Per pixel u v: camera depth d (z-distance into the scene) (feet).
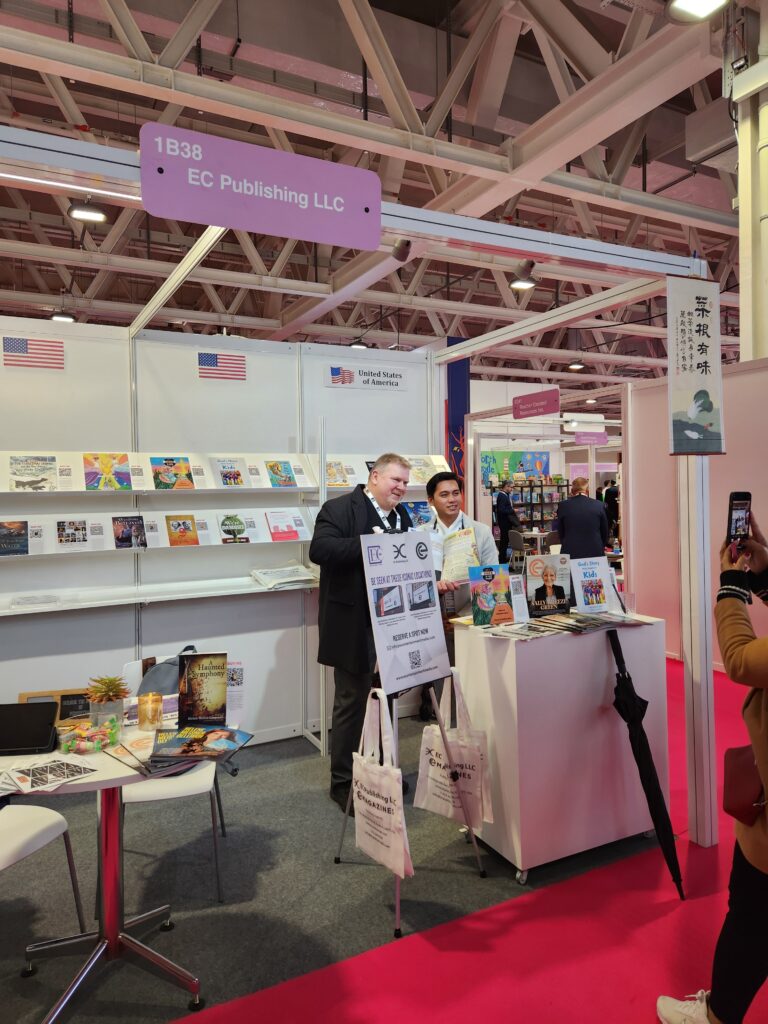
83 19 11.34
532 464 38.40
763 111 11.55
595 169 15.87
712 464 16.65
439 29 15.10
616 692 8.38
